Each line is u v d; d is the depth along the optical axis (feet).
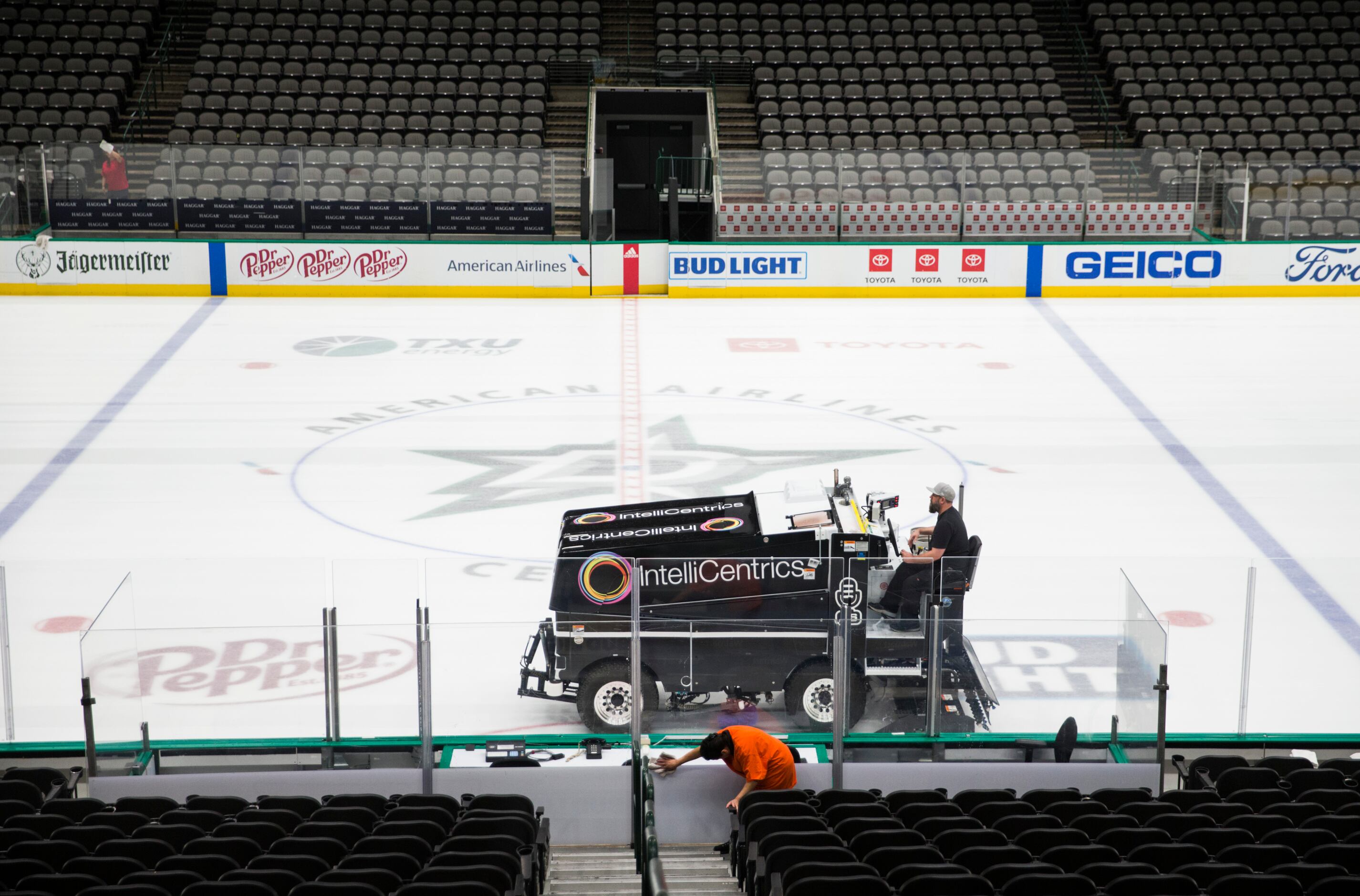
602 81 103.50
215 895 19.03
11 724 33.12
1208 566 39.55
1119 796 26.18
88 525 48.14
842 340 77.66
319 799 30.22
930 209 88.22
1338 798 25.84
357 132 96.63
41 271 86.17
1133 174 88.07
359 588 38.04
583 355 73.97
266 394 65.67
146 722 29.89
